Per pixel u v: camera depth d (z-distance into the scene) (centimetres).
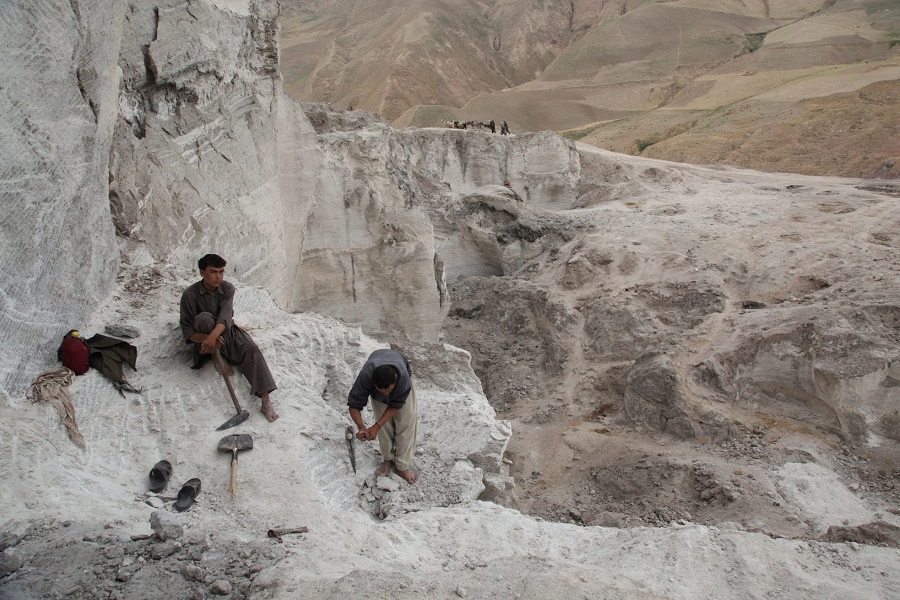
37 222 584
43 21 593
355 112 1867
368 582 437
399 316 1658
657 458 1371
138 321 706
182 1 1009
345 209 1556
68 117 641
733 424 1431
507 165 3194
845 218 2231
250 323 782
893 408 1356
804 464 1310
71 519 475
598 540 622
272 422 633
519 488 1410
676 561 554
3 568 424
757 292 1852
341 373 780
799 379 1466
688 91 6856
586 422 1617
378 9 10388
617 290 1989
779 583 530
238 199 1164
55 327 614
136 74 927
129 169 873
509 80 8956
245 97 1209
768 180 3247
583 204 3116
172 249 955
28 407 547
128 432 588
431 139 3111
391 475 658
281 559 474
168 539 467
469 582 463
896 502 1206
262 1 1264
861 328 1488
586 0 10075
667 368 1528
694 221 2378
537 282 2250
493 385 1923
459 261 2631
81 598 416
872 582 542
